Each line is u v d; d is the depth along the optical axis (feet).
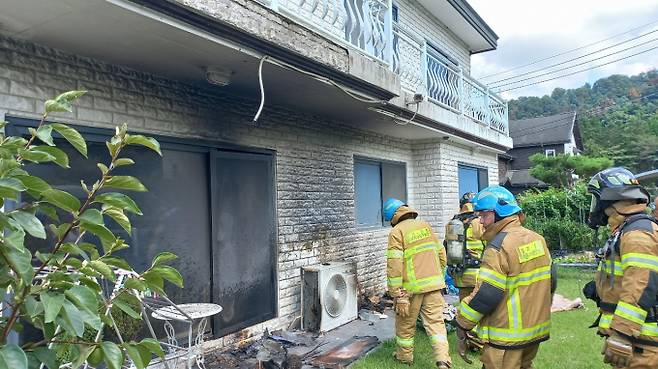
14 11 10.16
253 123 19.31
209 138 17.24
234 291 18.17
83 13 10.30
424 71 26.73
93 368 6.83
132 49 12.78
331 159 24.08
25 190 5.73
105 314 6.72
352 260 25.41
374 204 28.48
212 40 12.13
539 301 10.27
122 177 6.29
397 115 22.98
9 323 5.72
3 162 5.59
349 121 24.26
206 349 16.79
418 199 32.42
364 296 25.91
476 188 38.96
